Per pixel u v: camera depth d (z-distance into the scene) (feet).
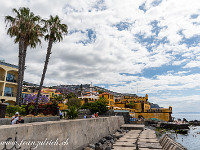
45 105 55.42
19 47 70.18
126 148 33.53
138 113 220.43
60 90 208.95
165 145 40.52
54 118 48.62
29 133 16.87
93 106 139.03
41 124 19.01
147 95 248.11
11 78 106.73
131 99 251.19
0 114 33.58
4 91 100.32
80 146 28.78
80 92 261.03
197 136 142.92
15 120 26.35
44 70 73.10
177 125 173.27
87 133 33.32
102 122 47.32
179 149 32.71
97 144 34.14
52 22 77.30
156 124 174.70
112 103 206.39
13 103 103.71
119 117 81.97
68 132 25.20
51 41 77.36
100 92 299.38
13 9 67.05
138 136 52.29
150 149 28.32
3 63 101.09
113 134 55.77
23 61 74.13
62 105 155.74
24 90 132.36
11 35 69.31
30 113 52.75
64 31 79.46
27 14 69.92
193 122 305.94
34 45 76.59
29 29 67.46
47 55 75.05
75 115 51.57
